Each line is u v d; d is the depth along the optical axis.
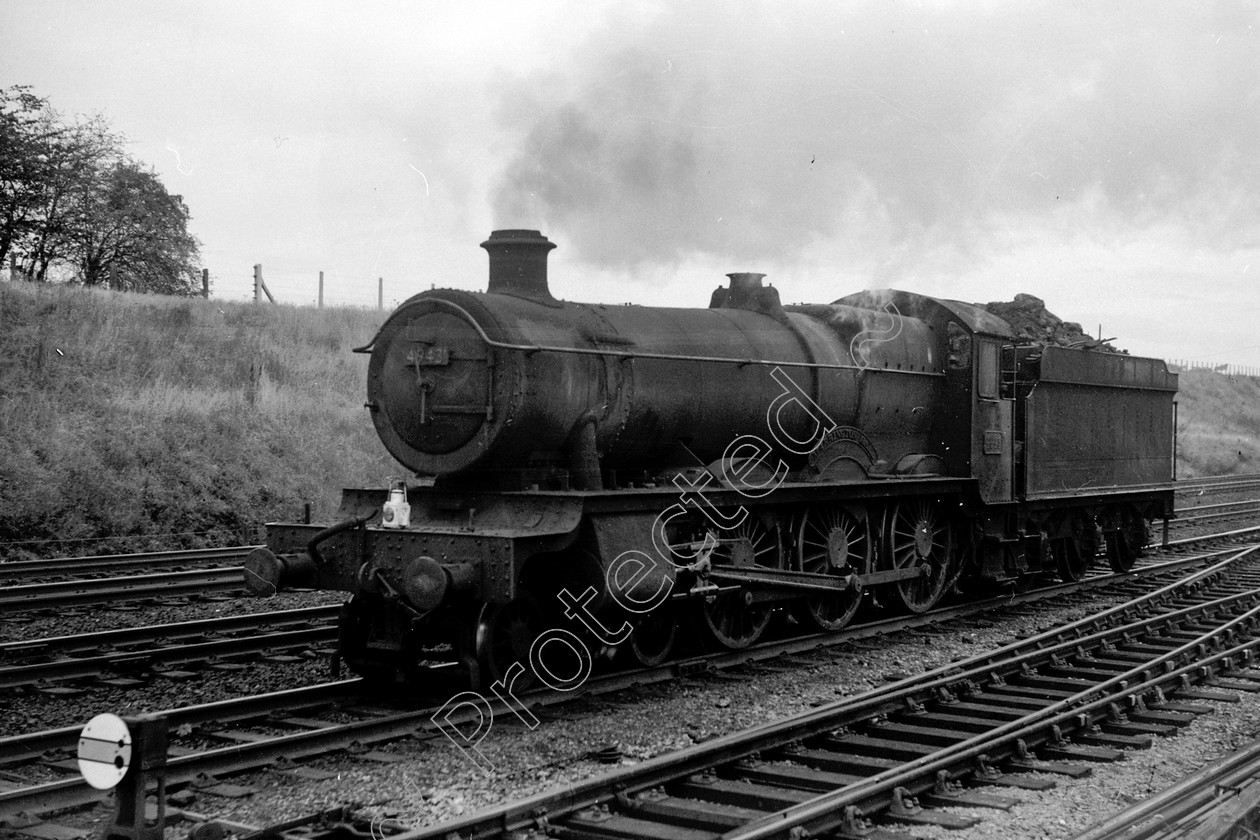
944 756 7.09
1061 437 15.95
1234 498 34.62
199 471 20.06
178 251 31.61
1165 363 19.31
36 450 18.52
